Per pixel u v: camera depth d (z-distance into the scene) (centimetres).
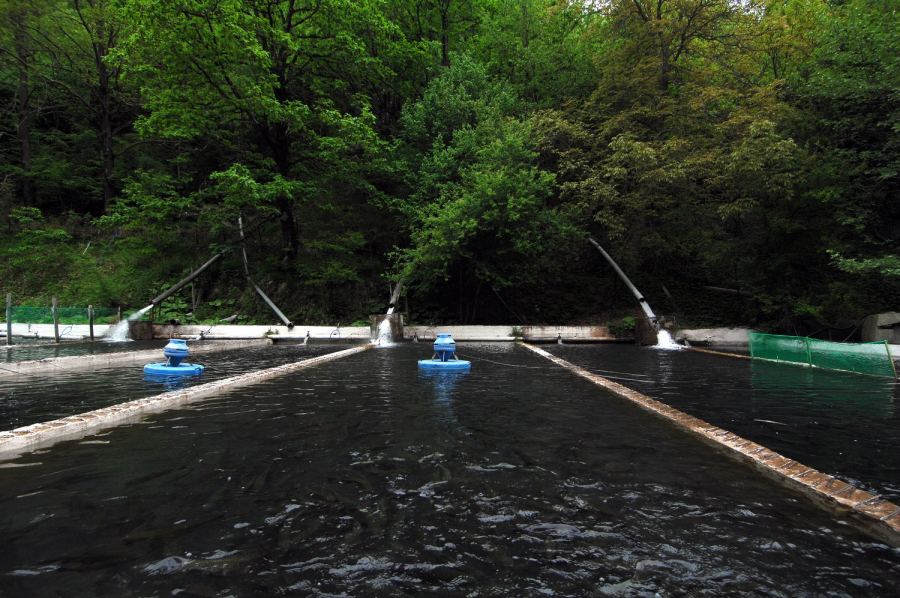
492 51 2709
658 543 225
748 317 2031
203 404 579
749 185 1750
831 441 420
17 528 236
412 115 2328
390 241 2511
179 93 1959
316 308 2292
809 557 213
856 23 1505
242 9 1905
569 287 2455
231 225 2483
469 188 1958
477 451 376
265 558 207
